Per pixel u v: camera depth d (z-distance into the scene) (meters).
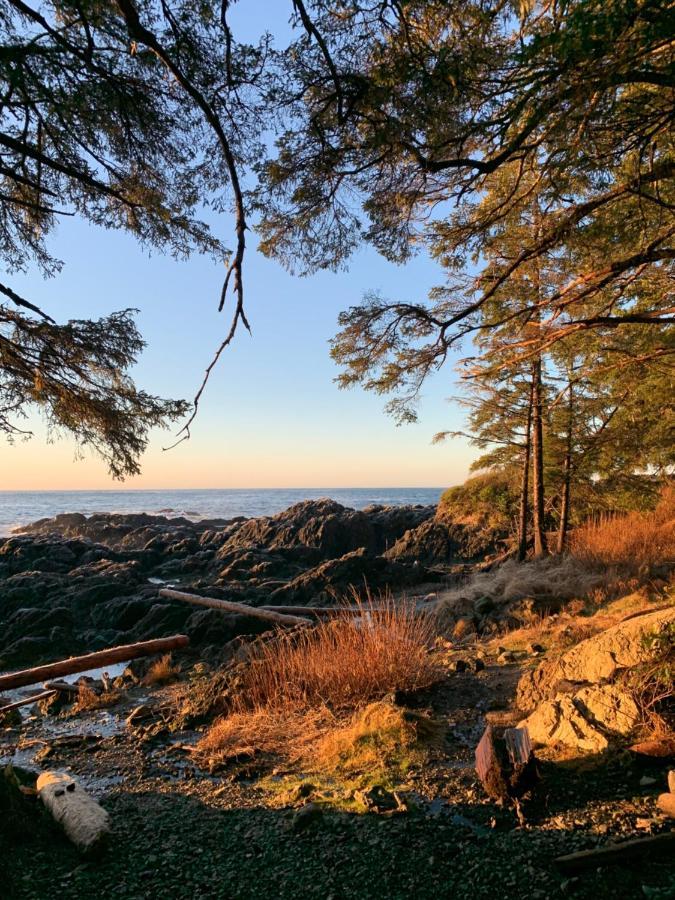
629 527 14.07
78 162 3.89
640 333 7.72
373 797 4.38
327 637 8.55
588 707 4.77
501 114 3.83
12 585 18.42
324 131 3.86
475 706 6.58
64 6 2.80
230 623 13.01
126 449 4.81
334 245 4.73
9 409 4.55
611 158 4.29
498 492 19.17
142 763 6.00
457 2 3.32
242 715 7.09
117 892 3.27
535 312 6.55
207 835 4.03
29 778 5.09
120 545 41.69
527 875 3.09
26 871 3.51
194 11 2.91
